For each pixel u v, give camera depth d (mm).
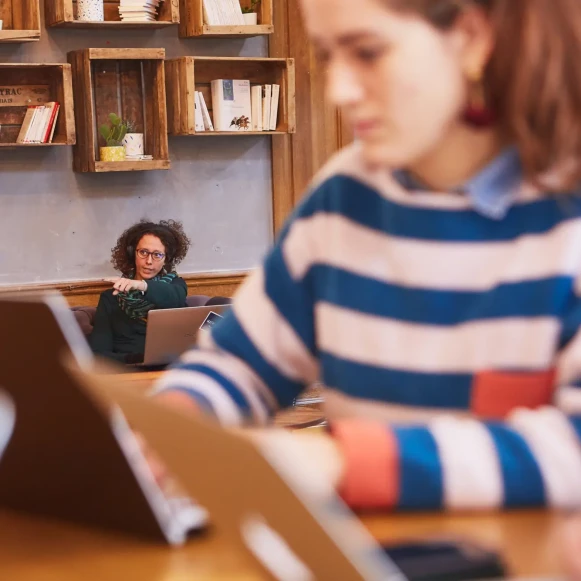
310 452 1078
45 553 1076
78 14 6508
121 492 1097
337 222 1386
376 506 1087
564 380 1180
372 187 1356
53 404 1103
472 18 1169
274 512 696
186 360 1497
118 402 827
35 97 6625
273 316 1472
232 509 735
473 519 1085
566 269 1194
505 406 1224
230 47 7168
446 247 1267
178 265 7188
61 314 1055
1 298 1074
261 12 6953
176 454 771
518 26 1159
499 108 1221
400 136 1172
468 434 1109
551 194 1205
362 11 1127
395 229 1310
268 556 736
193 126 6754
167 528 1075
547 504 1089
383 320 1317
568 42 1154
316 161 7516
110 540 1105
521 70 1161
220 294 7285
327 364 1395
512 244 1241
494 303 1233
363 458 1076
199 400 1380
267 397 1485
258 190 7383
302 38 7359
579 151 1175
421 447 1093
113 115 6613
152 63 6805
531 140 1178
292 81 7043
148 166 6664
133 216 7012
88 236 6891
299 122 7434
